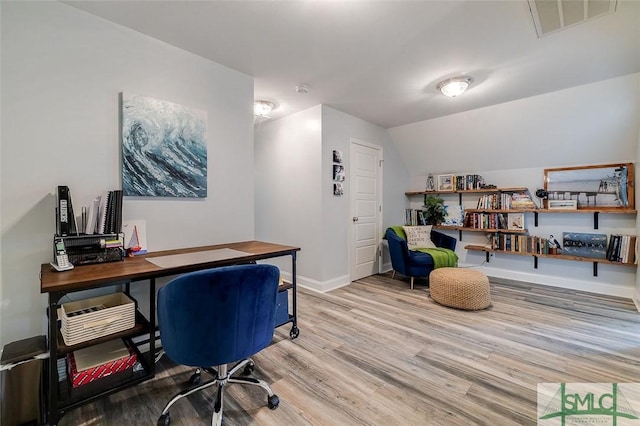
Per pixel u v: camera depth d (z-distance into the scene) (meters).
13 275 1.57
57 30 1.68
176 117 2.16
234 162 2.57
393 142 4.73
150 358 1.57
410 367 1.86
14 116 1.56
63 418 1.42
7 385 1.31
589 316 2.68
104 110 1.86
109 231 1.72
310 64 2.47
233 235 2.57
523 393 1.59
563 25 1.93
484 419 1.40
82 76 1.77
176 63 2.19
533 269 3.90
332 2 1.70
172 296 1.21
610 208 3.31
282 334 2.34
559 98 3.11
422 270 3.56
